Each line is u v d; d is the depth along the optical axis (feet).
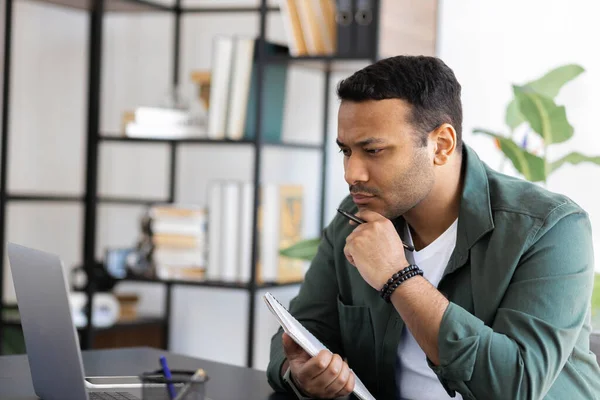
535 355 5.63
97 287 12.95
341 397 6.25
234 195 12.10
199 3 13.93
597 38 10.87
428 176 6.08
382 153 5.95
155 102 14.29
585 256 5.99
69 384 5.43
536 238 5.99
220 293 13.82
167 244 12.40
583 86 10.93
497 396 5.59
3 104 12.45
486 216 6.18
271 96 12.05
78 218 14.61
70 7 13.08
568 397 6.06
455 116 6.20
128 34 14.55
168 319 14.01
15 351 12.80
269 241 12.03
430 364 5.80
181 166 14.29
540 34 11.24
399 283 5.88
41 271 5.43
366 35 11.01
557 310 5.78
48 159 14.30
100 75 12.83
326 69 12.28
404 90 5.93
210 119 12.02
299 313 7.20
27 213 14.23
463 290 6.27
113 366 7.14
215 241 12.18
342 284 7.04
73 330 5.21
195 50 14.07
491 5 11.56
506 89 11.48
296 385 6.14
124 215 14.62
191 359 7.54
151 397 4.87
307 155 13.08
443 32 11.96
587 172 10.92
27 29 14.01
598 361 6.78
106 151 14.76
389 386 6.66
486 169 6.66
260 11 11.88
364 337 6.81
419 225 6.50
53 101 14.30
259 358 13.38
